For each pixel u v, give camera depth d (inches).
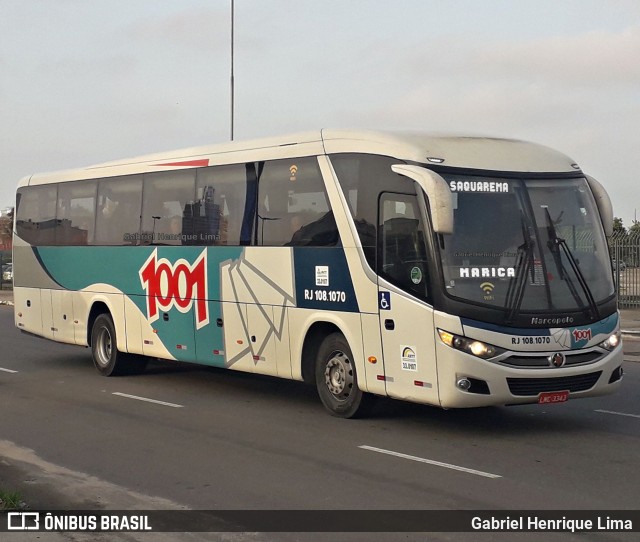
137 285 586.9
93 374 631.2
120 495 315.0
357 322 431.2
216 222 521.7
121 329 603.2
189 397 528.1
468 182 402.9
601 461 356.8
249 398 522.9
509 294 392.8
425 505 295.9
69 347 805.9
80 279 641.6
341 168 442.0
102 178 624.1
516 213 406.0
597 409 473.4
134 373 624.7
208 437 411.5
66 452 384.2
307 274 459.2
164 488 323.3
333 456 369.7
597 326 404.5
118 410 485.7
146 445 396.2
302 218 463.5
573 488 315.9
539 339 390.9
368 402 444.5
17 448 393.7
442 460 360.5
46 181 686.5
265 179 489.4
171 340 558.3
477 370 384.8
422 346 398.0
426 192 386.0
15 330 984.3
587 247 416.8
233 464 358.3
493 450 378.0
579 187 425.4
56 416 469.1
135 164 594.6
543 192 414.9
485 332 385.7
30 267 698.2
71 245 651.5
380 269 418.6
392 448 383.2
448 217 380.5
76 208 650.2
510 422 439.8
